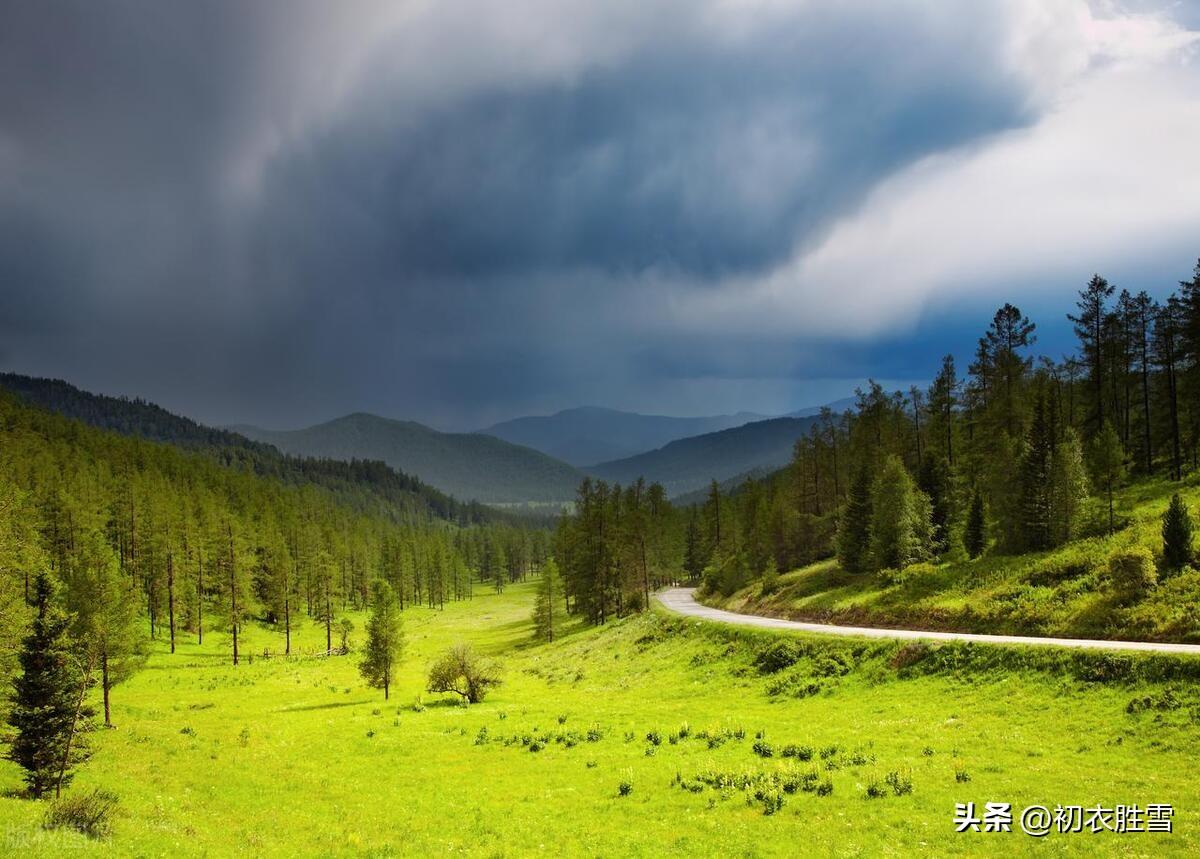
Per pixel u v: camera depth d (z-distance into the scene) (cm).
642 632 7119
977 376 8325
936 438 8988
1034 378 8750
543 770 3162
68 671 2692
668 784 2752
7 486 8069
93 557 5097
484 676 5353
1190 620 3588
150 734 4225
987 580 5294
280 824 2539
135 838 2012
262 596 11812
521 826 2441
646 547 10188
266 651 9044
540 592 9475
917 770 2502
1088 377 8156
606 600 9488
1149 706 2775
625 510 10656
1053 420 7094
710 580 10012
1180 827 1866
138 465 17425
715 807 2420
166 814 2502
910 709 3434
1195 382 7156
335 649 9375
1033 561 5328
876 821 2109
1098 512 5684
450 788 2991
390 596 6000
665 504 12369
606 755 3303
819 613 6306
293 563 11888
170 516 9888
